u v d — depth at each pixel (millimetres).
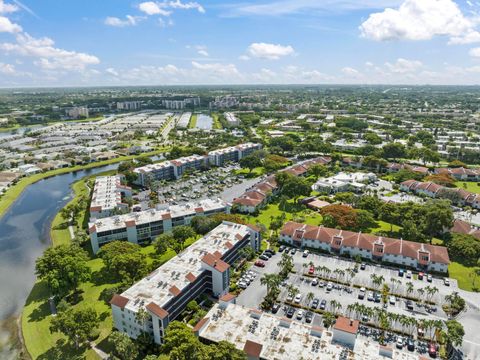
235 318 124375
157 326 123250
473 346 124250
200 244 173875
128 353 115000
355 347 110500
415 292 156250
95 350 124812
